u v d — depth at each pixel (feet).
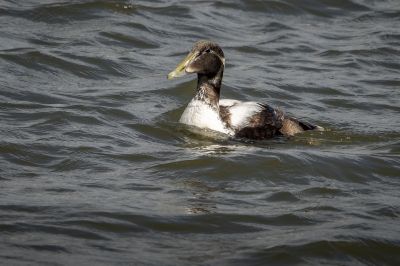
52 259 34.78
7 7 74.28
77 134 50.47
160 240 37.45
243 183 44.88
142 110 56.59
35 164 45.70
